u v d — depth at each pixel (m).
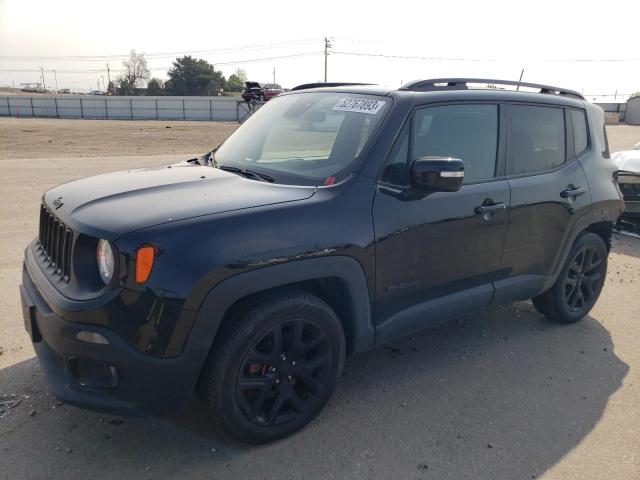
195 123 49.53
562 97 4.33
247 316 2.63
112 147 22.03
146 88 96.94
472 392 3.48
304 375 2.92
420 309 3.35
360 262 2.94
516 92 3.94
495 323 4.62
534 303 4.71
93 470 2.62
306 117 3.63
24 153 18.36
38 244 3.27
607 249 4.82
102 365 2.46
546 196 3.96
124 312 2.38
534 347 4.18
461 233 3.43
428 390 3.48
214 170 3.44
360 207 2.95
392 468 2.73
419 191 3.19
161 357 2.42
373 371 3.71
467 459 2.82
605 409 3.35
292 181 3.14
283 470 2.68
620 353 4.13
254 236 2.58
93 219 2.57
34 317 2.74
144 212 2.58
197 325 2.45
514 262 3.87
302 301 2.78
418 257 3.23
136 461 2.69
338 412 3.19
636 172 7.58
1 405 3.09
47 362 2.69
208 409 2.72
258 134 3.84
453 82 3.65
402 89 3.44
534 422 3.18
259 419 2.81
